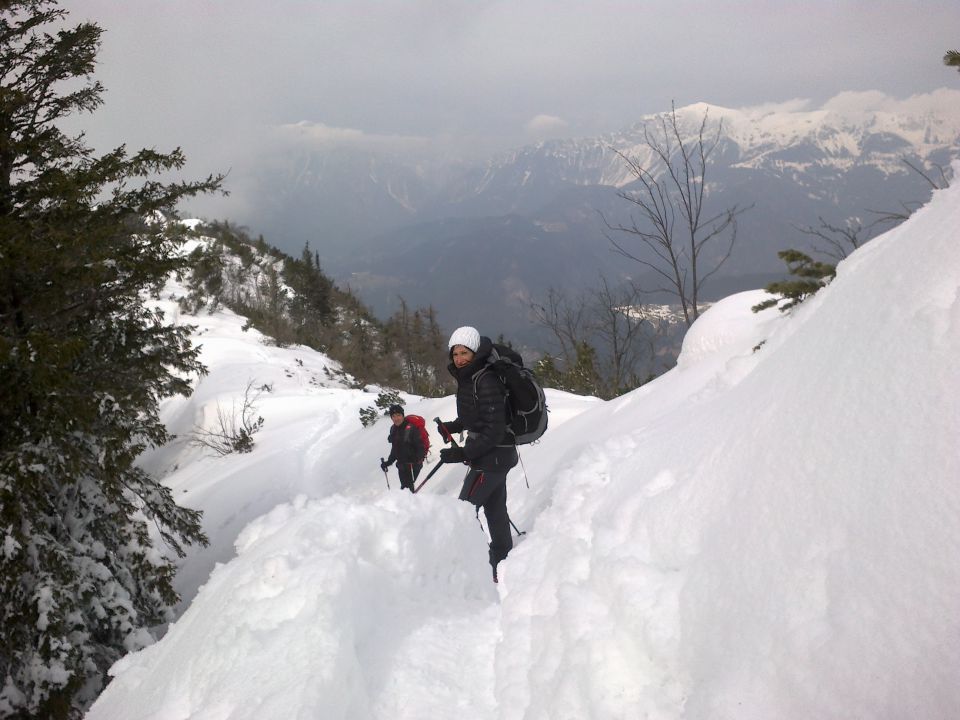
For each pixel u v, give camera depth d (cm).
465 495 397
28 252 546
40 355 513
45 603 514
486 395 385
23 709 500
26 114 642
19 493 526
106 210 668
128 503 629
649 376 1380
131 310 746
